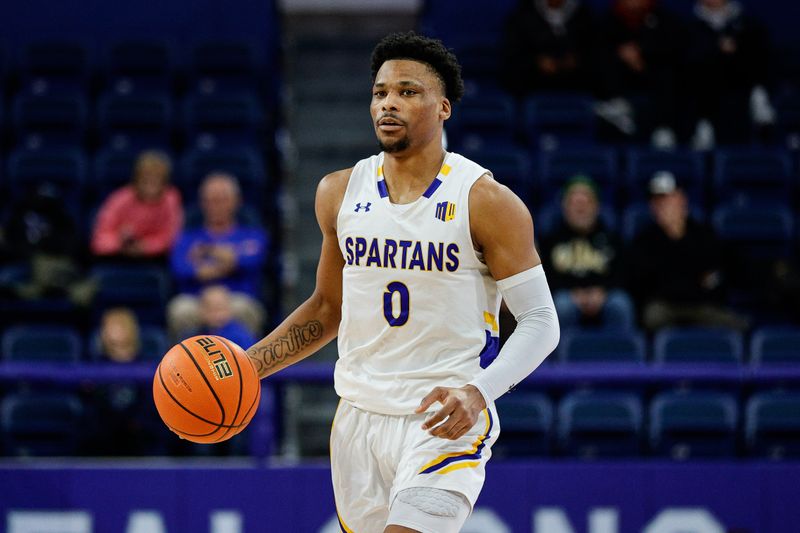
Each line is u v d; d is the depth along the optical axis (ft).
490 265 27.53
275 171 88.17
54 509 46.50
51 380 47.14
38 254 70.44
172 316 62.08
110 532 46.42
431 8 102.22
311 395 71.05
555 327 27.22
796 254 77.92
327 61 98.84
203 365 27.71
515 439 55.01
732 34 90.12
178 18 100.83
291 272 82.07
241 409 27.89
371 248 27.73
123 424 53.36
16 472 46.57
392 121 27.20
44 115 85.35
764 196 81.41
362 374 28.12
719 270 68.28
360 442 28.07
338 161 91.61
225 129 86.02
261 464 47.29
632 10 90.17
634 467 47.21
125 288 68.69
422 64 27.61
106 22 100.48
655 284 67.87
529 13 89.51
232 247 68.18
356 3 103.71
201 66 91.81
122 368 47.47
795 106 90.02
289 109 95.91
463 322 27.43
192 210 72.59
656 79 89.20
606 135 87.15
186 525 46.47
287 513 46.57
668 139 86.33
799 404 55.42
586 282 66.18
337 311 30.37
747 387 57.82
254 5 101.04
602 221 68.90
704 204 82.02
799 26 100.68
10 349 60.44
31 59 91.45
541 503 46.88
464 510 26.76
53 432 55.26
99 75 92.94
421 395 27.27
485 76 92.17
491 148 81.10
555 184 79.71
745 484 47.37
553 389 58.95
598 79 89.04
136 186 72.79
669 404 55.42
